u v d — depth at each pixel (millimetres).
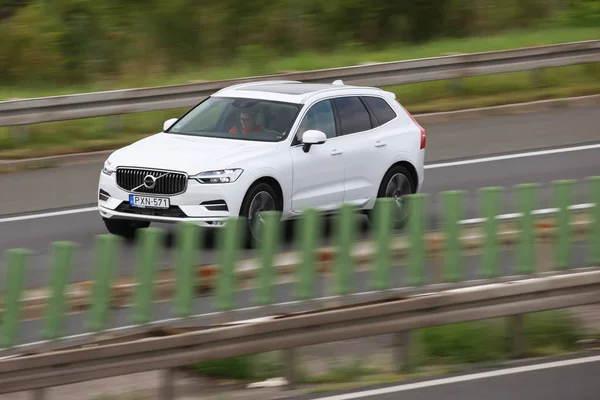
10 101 33188
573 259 17016
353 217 15391
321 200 23844
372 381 15445
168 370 14391
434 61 40312
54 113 33969
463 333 16953
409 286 15836
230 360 15758
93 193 29172
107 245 13750
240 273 14977
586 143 35188
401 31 54312
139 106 35625
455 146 34969
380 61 46281
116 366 13641
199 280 15188
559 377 15398
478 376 15492
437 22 54844
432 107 39656
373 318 15141
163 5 50438
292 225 24781
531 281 16047
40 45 48250
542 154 33750
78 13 49625
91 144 34250
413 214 15820
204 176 22109
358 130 24844
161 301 14758
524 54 41875
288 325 14586
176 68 48500
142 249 14016
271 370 15938
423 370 15953
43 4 49906
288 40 51906
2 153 32906
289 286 15398
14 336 13281
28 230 25125
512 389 14844
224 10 51312
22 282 13273
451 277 16094
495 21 55594
